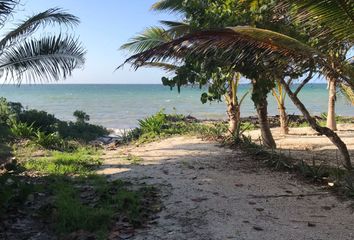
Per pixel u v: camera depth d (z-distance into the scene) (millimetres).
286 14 6160
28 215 5320
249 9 7625
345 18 5387
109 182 7117
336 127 16328
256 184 6863
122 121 28469
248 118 22703
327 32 5809
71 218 4984
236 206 5648
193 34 5508
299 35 6844
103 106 43969
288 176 7414
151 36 12125
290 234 4598
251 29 5488
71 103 49688
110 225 4852
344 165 7609
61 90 110500
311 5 5273
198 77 7676
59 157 9922
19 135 13711
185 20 11219
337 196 6062
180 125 16734
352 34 5645
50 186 6711
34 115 16734
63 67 8664
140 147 12523
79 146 13508
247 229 4758
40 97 67375
